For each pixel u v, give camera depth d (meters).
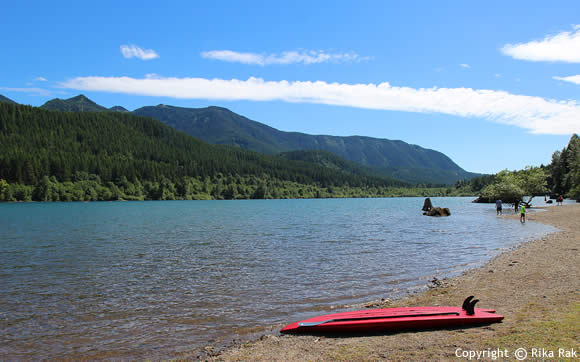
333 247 30.73
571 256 21.64
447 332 10.24
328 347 9.85
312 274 20.38
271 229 48.31
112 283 18.83
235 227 51.69
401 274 20.00
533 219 54.28
